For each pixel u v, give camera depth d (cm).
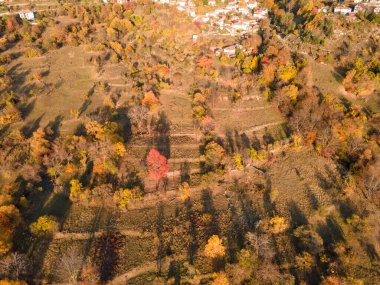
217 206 9056
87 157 9738
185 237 8131
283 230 8450
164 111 12012
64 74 13712
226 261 7625
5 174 9075
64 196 8869
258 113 12194
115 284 7175
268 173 10081
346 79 12488
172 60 14412
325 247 8162
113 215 8600
